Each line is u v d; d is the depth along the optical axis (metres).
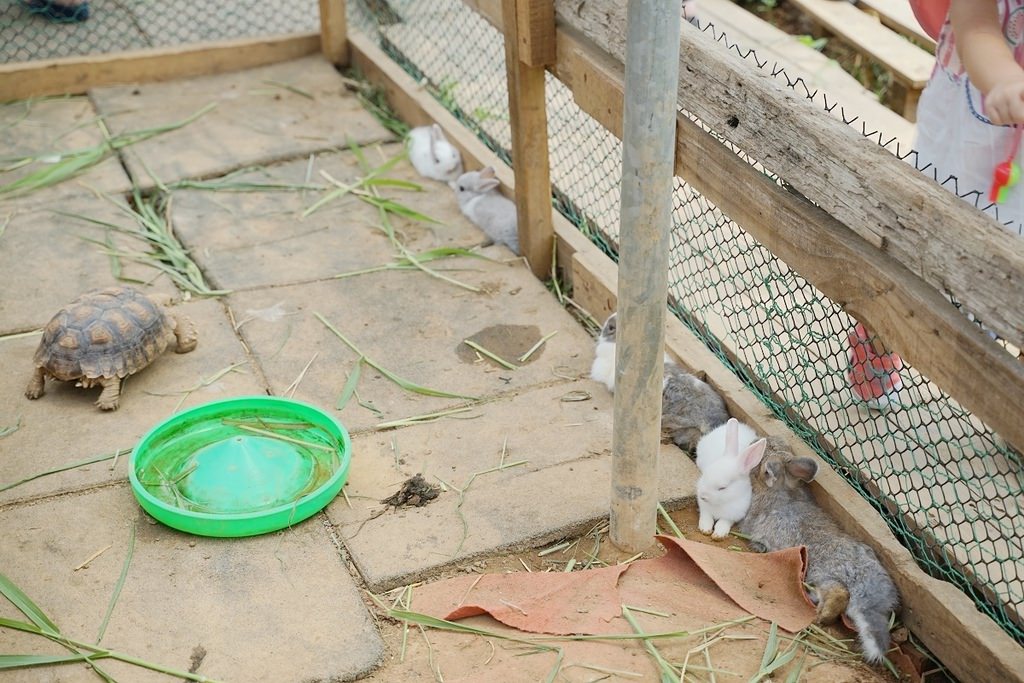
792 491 2.96
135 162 3.80
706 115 2.98
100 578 2.85
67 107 4.03
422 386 3.21
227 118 4.00
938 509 2.89
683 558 2.91
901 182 2.70
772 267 3.31
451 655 2.77
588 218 3.53
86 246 3.53
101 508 2.96
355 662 2.75
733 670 2.75
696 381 3.12
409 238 3.61
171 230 3.60
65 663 2.75
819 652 2.79
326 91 4.15
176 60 4.16
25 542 2.90
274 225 3.63
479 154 3.79
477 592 2.85
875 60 4.12
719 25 4.35
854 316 2.83
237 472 2.98
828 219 2.85
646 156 2.68
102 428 3.10
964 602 2.78
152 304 3.21
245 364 3.25
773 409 3.12
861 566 2.84
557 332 3.35
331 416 3.07
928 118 3.06
